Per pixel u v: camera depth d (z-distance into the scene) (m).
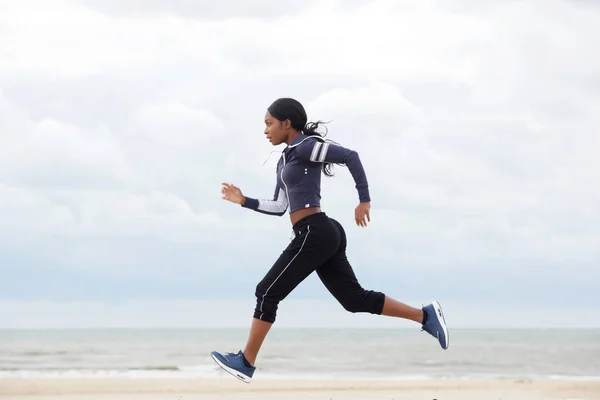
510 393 8.30
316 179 4.74
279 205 4.87
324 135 4.87
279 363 16.02
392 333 33.50
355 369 14.41
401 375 13.07
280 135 4.86
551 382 9.86
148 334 33.44
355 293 4.89
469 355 18.31
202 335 33.53
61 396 7.98
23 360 16.38
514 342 25.77
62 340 26.64
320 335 31.42
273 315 4.75
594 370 14.02
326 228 4.69
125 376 11.77
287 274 4.70
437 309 4.93
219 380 9.86
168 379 9.90
